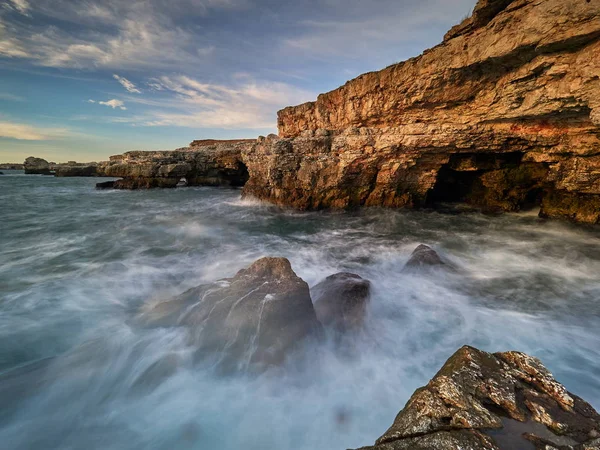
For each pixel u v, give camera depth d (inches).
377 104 751.7
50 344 248.2
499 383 138.8
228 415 186.2
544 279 389.4
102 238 585.0
